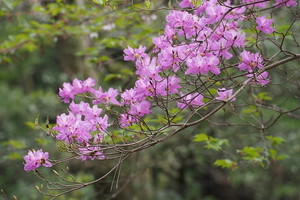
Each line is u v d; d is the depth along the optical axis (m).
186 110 4.88
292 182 11.02
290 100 6.80
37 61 12.83
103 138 3.65
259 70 3.45
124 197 7.34
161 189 12.91
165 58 3.30
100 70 7.36
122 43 5.56
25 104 11.91
